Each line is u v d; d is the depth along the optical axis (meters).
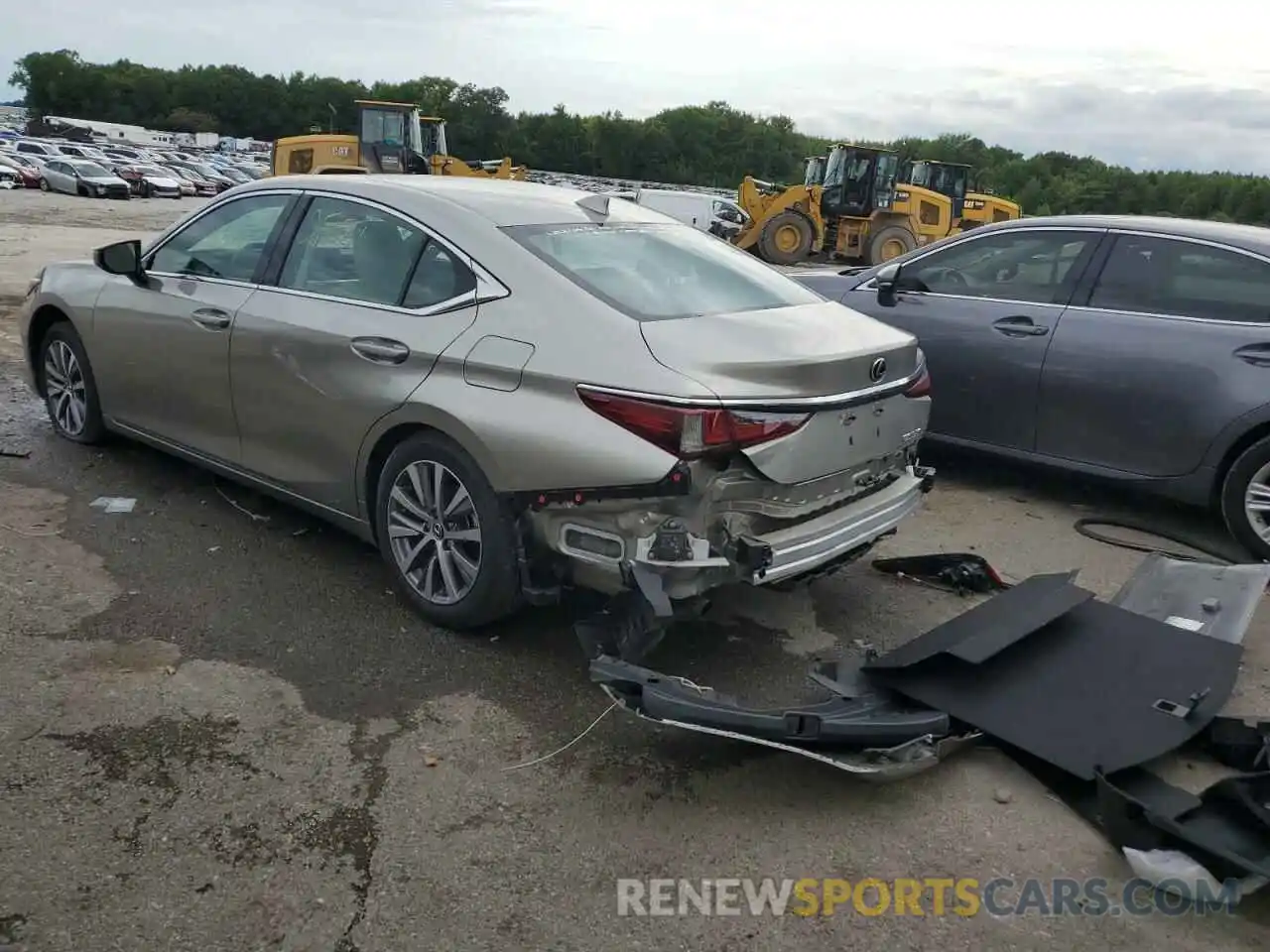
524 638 3.97
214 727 3.29
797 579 3.79
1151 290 5.53
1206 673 3.66
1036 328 5.79
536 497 3.51
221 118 120.25
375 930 2.53
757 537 3.46
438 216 4.04
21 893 2.55
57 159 41.31
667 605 3.17
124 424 5.38
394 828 2.88
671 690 3.06
